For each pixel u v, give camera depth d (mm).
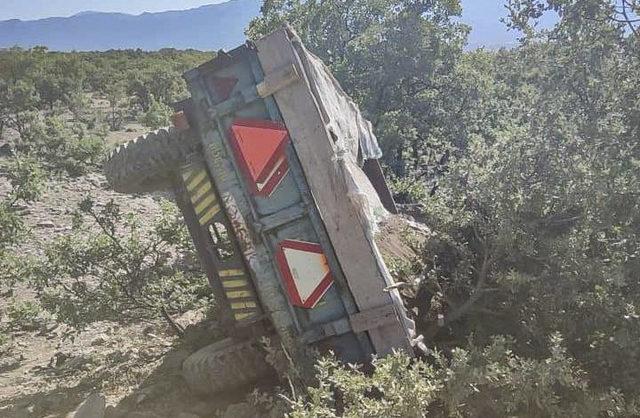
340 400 4496
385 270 4926
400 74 14562
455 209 5363
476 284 5379
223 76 4820
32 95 41531
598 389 4535
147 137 5293
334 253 4828
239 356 5254
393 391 3645
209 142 4879
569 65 6352
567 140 5371
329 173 4758
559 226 5105
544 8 6473
